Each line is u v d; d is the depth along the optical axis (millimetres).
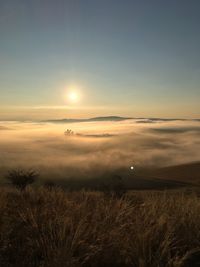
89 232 5094
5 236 4949
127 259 4492
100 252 4547
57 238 4809
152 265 4203
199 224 5820
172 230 5332
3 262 4207
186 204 7207
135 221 5801
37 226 5398
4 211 6613
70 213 6141
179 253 4852
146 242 4730
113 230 5074
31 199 8328
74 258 4285
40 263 4211
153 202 7484
